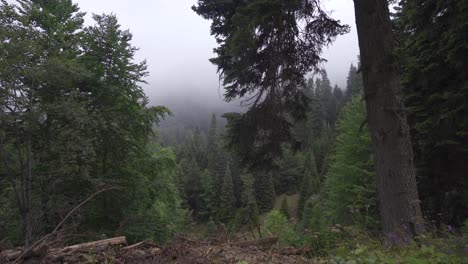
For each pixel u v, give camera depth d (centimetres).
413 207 507
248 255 345
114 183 1231
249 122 778
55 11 1437
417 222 477
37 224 1008
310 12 631
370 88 542
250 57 684
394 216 511
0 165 1088
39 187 1075
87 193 1184
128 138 1425
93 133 1233
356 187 1647
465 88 818
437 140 916
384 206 526
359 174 1708
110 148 1394
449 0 805
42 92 1127
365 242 427
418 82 943
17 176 1102
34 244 264
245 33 595
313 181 5403
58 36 1280
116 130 1309
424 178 1029
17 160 1110
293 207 5988
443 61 884
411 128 990
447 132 887
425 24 907
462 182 968
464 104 827
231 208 5466
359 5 559
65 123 1120
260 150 823
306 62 727
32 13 1223
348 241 449
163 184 1521
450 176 985
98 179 1167
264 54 711
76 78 1187
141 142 1493
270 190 5925
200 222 5706
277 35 666
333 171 2078
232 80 804
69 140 1059
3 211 1108
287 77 721
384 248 395
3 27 1005
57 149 1030
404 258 326
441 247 362
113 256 279
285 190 6850
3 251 277
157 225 1314
